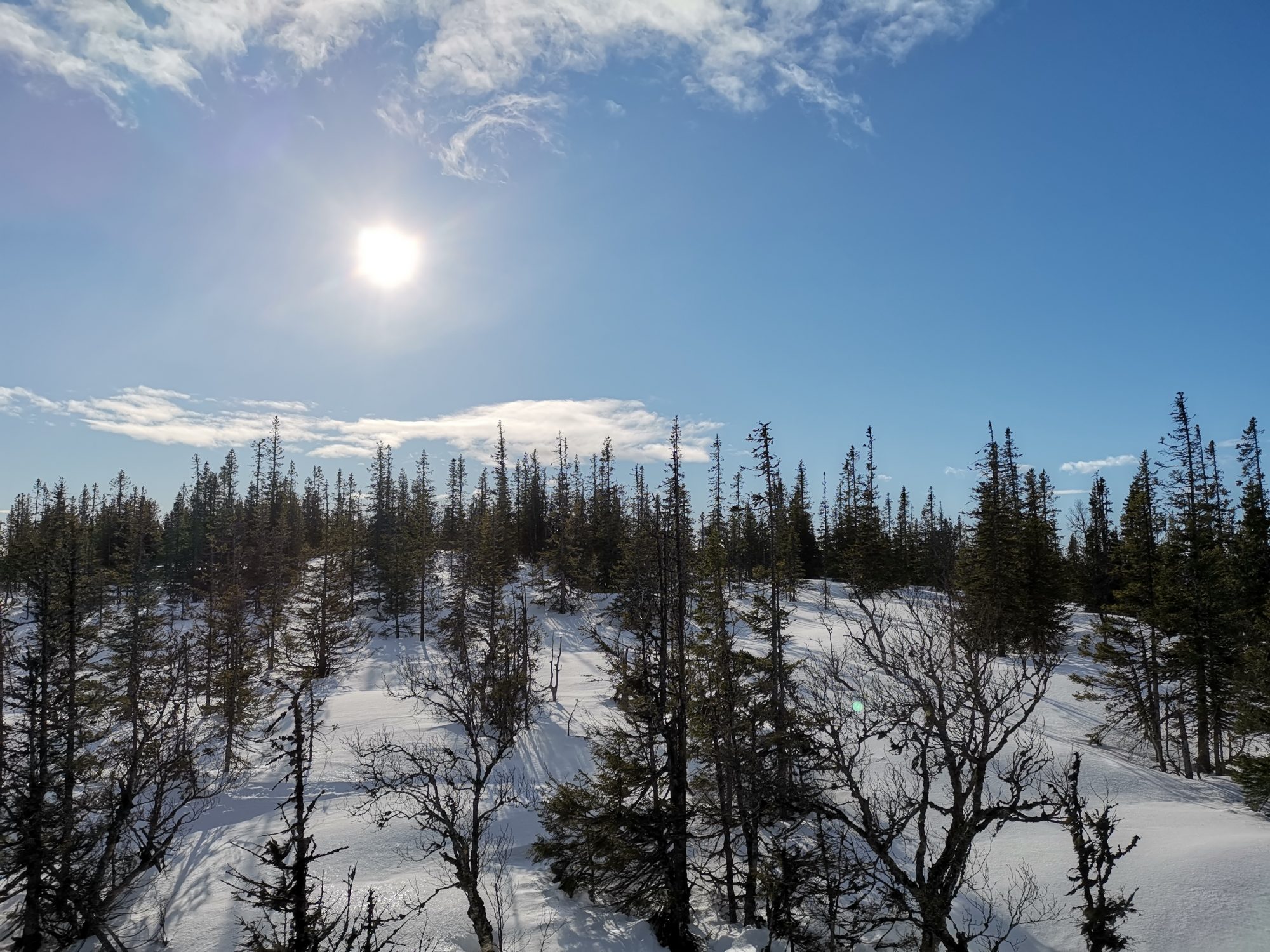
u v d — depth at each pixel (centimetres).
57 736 2269
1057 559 4466
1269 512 4072
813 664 2702
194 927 2028
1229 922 1708
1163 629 3416
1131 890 1892
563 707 4075
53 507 8281
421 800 2162
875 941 1752
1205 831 2242
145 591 3991
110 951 1925
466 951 1884
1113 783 2816
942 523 8500
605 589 7594
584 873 2136
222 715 3384
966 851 1294
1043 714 3731
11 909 2234
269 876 2300
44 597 2397
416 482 9688
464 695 2405
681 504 2416
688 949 1911
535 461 9769
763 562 7644
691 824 2591
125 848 2317
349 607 5659
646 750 2219
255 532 7162
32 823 2020
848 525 7025
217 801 2947
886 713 1517
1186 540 3525
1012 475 5147
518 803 2458
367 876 2311
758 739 2058
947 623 1545
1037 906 1883
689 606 3244
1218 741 3309
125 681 3095
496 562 5503
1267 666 2767
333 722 3897
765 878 1827
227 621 4262
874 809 1905
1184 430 3981
